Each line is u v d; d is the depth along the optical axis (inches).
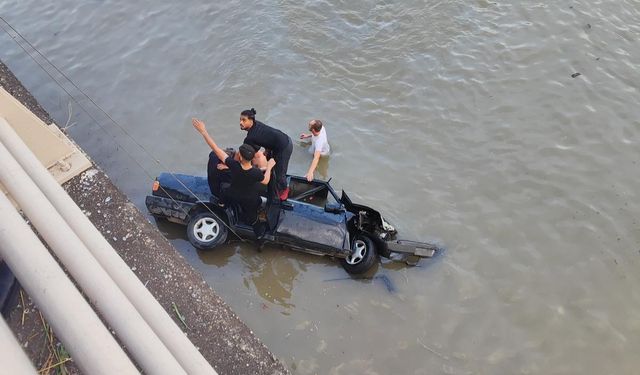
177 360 100.3
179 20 390.6
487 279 245.8
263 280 246.5
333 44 364.2
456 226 266.7
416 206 276.1
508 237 261.0
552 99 323.0
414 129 313.4
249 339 168.4
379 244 242.5
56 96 341.4
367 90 336.2
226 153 243.1
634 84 329.4
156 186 253.6
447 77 339.9
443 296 240.1
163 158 302.0
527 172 287.6
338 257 245.8
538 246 256.8
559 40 358.3
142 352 89.8
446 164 294.8
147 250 182.9
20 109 175.2
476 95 328.8
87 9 406.6
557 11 379.9
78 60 366.3
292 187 266.2
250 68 350.6
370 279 245.6
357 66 350.0
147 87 344.2
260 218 240.1
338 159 299.3
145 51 369.1
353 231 248.8
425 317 233.0
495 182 284.5
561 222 265.1
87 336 72.5
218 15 390.3
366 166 295.7
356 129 315.0
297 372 214.7
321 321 231.8
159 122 322.7
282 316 233.6
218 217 242.5
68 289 76.9
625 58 345.4
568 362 218.1
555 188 279.3
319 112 325.1
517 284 243.4
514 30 367.2
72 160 199.2
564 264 249.8
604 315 231.6
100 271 98.6
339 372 215.0
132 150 306.3
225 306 175.5
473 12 382.0
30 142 185.0
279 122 319.0
